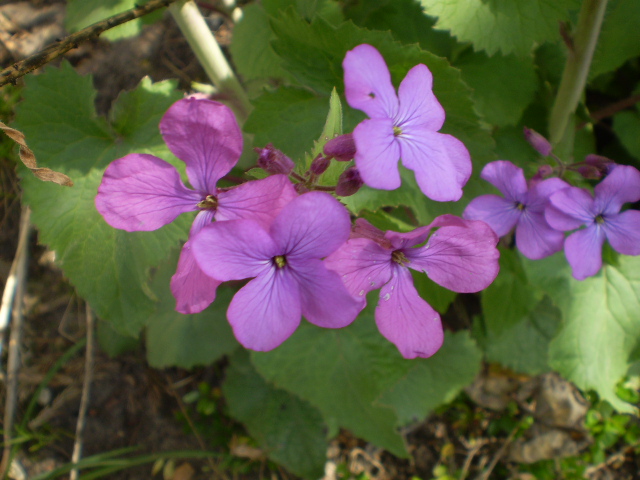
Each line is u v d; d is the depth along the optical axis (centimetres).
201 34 15
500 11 13
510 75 16
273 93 14
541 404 18
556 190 12
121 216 8
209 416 20
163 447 20
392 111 8
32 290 21
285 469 19
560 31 14
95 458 18
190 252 8
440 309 16
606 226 12
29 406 19
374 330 16
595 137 19
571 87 15
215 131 7
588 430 18
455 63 16
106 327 20
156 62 21
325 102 14
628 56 16
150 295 13
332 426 18
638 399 18
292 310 8
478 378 19
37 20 22
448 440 19
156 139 13
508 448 19
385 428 16
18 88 20
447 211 14
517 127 17
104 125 14
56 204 13
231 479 19
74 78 14
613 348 16
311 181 9
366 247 8
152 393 20
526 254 13
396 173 7
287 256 7
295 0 15
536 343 18
